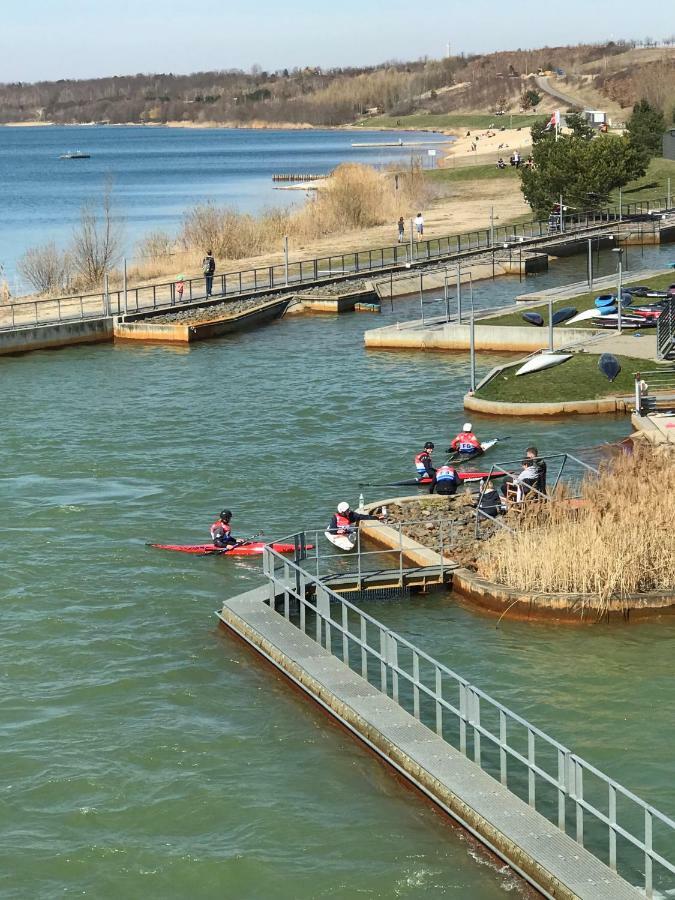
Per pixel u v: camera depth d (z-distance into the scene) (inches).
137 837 1124.5
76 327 3580.2
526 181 5802.2
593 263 4867.1
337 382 2940.5
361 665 1439.5
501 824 1057.5
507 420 2504.9
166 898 1043.9
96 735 1299.2
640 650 1445.6
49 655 1486.2
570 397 2549.2
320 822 1134.4
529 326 3218.5
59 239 6304.1
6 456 2363.4
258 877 1061.8
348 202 6063.0
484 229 5649.6
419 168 7317.9
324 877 1056.2
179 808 1164.5
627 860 1055.6
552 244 5044.3
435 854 1078.4
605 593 1515.7
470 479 2103.8
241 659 1475.1
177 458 2325.3
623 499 1589.6
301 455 2325.3
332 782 1198.9
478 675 1401.3
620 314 3046.3
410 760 1176.8
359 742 1269.7
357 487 2118.6
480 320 3380.9
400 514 1884.8
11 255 5693.9
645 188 6688.0
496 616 1555.1
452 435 2423.7
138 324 3609.7
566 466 2155.5
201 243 5236.2
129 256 5438.0
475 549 1704.0
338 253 5118.1
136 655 1486.2
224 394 2864.2
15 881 1064.8
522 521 1665.8
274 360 3257.9
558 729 1274.6
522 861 1022.4
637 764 1204.5
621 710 1309.1
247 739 1285.7
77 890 1054.4
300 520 1959.9
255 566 1765.5
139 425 2591.0
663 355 2790.4
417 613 1577.3
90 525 1937.7
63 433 2532.0
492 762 1214.3
